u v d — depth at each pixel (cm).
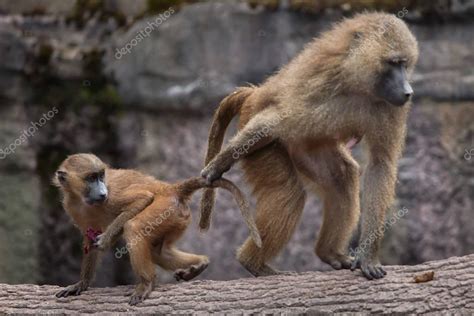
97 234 987
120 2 1677
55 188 1652
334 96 979
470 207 1612
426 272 913
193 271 1012
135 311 947
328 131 987
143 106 1642
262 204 1047
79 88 1656
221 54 1616
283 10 1611
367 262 948
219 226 1611
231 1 1619
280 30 1611
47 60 1645
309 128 988
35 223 1642
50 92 1655
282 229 1041
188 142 1631
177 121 1642
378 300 905
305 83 989
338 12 1611
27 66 1647
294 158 1041
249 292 948
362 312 904
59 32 1673
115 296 968
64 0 1684
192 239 1603
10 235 1631
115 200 984
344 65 971
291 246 1611
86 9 1681
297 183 1045
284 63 1603
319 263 1614
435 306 887
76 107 1652
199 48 1619
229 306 938
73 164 1000
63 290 980
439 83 1606
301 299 929
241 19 1611
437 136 1611
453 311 881
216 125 1115
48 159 1655
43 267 1648
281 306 928
